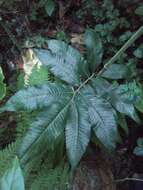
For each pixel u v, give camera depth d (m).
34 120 1.82
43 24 2.94
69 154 1.79
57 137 1.87
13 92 2.39
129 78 2.05
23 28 2.90
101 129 1.84
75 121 1.82
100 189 2.10
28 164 1.85
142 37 2.74
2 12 2.94
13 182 0.89
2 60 2.77
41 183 1.86
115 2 2.85
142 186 2.40
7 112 2.34
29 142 1.78
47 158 1.95
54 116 1.82
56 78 2.12
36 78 2.03
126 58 2.65
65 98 1.87
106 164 2.26
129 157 2.53
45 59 1.95
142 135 2.55
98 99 1.88
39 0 2.96
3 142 2.29
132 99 1.89
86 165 2.15
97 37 2.03
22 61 2.64
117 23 2.73
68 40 2.74
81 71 1.96
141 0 2.80
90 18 2.90
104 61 2.62
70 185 1.97
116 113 1.95
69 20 2.93
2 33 2.88
